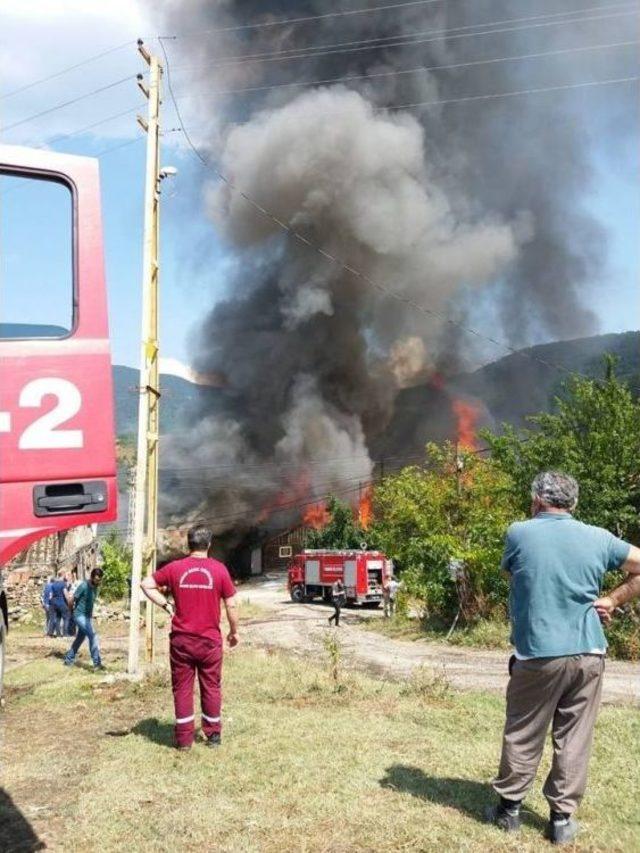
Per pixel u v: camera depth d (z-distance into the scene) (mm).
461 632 19641
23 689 9945
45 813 4906
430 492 26359
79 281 4355
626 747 6344
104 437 4258
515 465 20547
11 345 4184
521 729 4555
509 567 4676
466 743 6449
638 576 4531
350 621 28859
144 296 11453
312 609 36312
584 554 4500
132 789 5309
